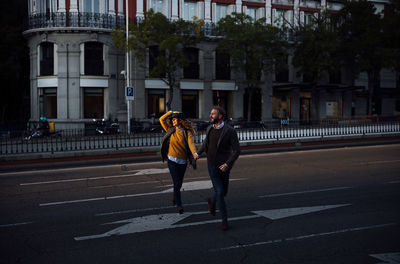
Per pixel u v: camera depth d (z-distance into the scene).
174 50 26.61
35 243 5.19
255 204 7.23
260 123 19.84
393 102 43.66
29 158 13.51
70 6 28.48
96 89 29.31
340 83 39.88
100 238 5.36
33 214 6.75
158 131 19.00
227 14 31.81
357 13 35.56
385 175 10.14
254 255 4.66
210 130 5.99
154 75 27.45
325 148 17.62
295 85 34.22
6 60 30.41
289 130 18.86
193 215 6.53
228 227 5.80
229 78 34.09
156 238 5.33
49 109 29.38
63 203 7.56
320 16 35.06
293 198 7.68
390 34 34.41
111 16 29.33
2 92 32.19
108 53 29.11
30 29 28.75
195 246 4.99
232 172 11.02
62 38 28.27
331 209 6.77
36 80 29.55
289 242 5.12
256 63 30.03
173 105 31.84
